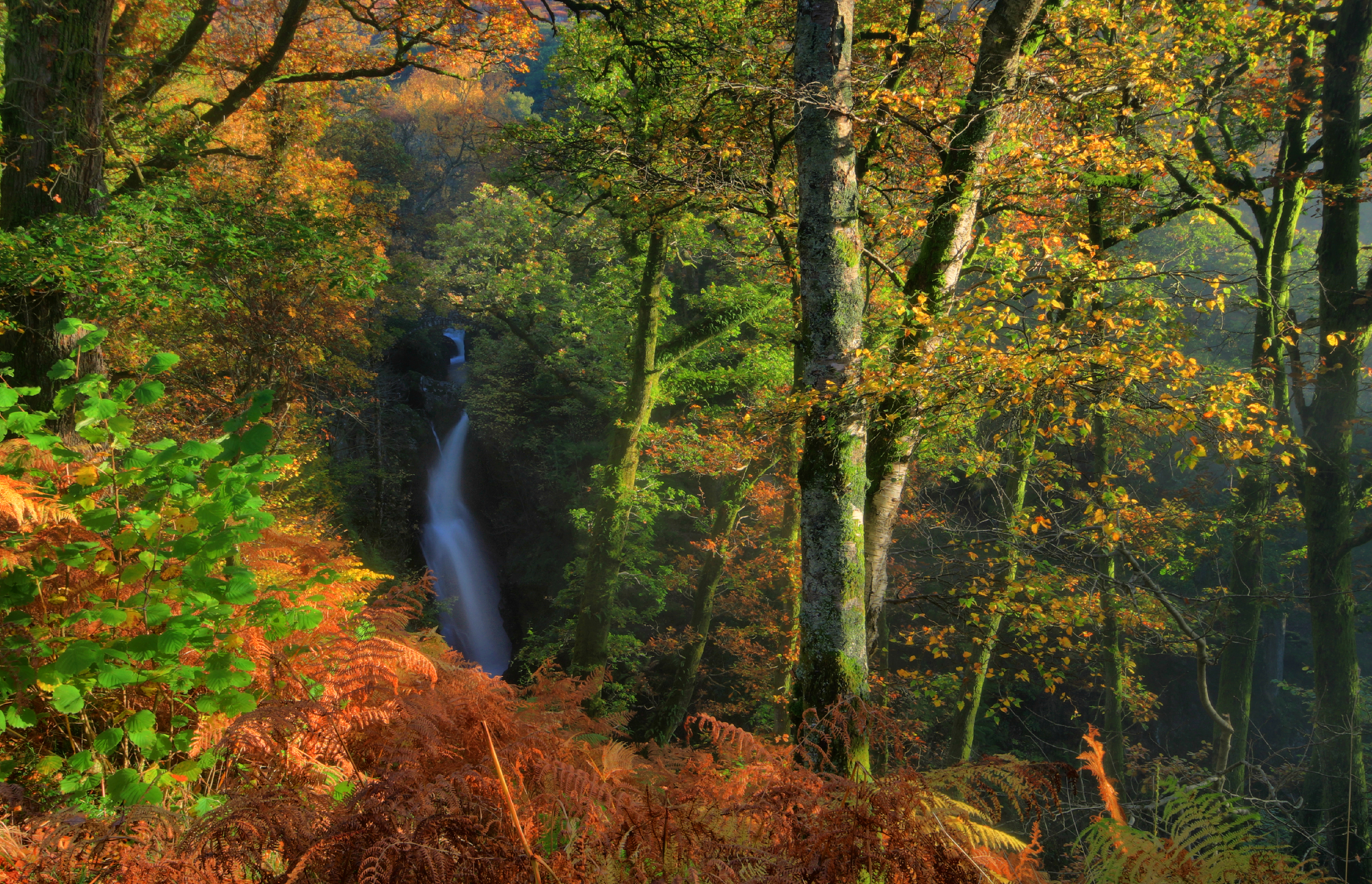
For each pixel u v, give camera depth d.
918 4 8.16
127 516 2.85
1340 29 12.16
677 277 24.95
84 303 8.06
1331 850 11.88
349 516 25.00
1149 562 13.49
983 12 8.34
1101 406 6.16
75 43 9.01
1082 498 8.72
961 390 6.21
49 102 8.91
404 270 15.04
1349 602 12.87
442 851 1.64
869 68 7.37
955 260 7.05
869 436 6.92
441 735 2.21
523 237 22.25
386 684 2.41
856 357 5.67
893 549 12.94
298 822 1.74
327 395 17.02
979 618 9.37
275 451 12.69
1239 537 14.05
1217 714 9.10
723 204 8.95
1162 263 9.27
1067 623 9.64
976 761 2.28
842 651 5.31
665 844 1.92
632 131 9.60
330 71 13.75
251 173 15.76
